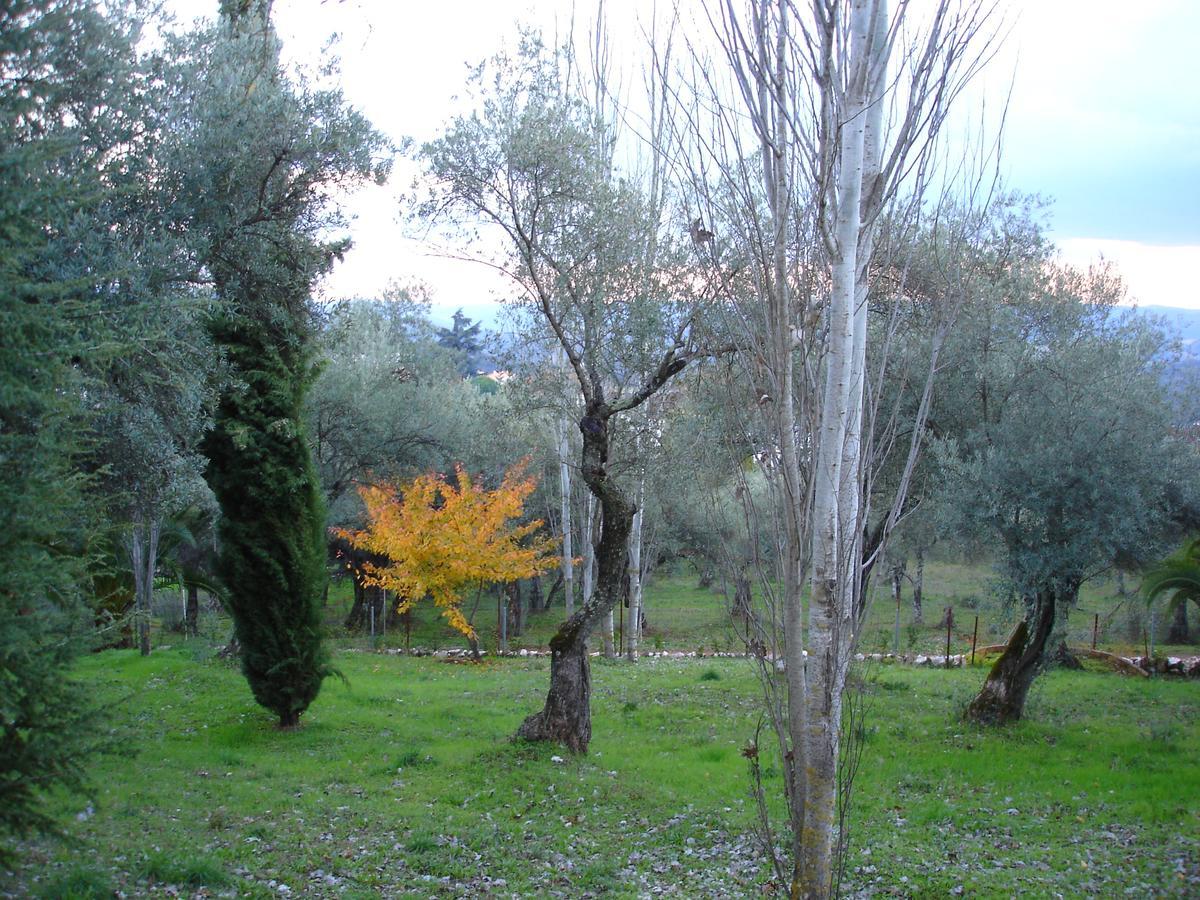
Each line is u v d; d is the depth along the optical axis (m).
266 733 12.00
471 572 21.16
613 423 11.73
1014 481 11.52
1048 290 14.20
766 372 5.19
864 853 7.80
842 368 4.79
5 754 4.66
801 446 5.14
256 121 8.59
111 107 7.55
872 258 5.18
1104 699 15.05
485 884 7.02
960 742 11.89
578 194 10.69
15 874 5.30
